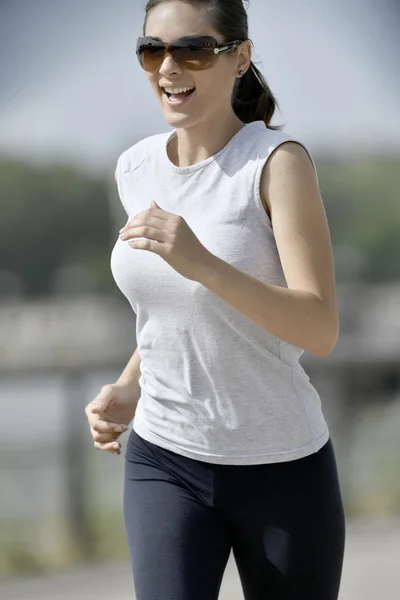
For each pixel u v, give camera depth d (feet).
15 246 370.12
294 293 15.84
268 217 16.63
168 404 17.24
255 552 17.15
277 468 16.84
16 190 367.86
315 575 17.07
